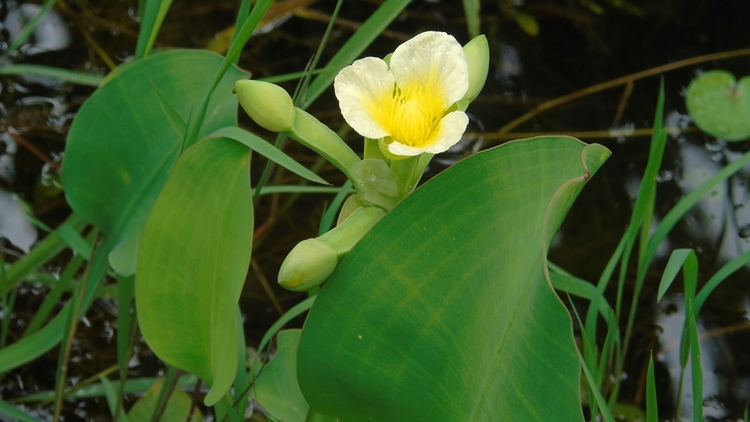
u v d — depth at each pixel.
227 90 0.86
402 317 0.75
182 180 0.77
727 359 1.06
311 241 0.74
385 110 0.75
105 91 0.84
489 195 0.73
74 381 1.01
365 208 0.75
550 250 1.20
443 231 0.73
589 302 1.14
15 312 1.08
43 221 1.19
